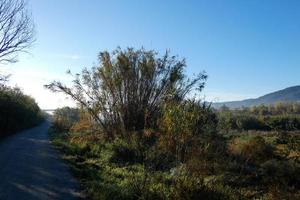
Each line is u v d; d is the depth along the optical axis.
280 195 11.70
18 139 33.69
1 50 26.86
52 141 32.03
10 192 11.94
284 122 14.55
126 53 25.00
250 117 55.59
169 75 24.23
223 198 10.63
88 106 25.48
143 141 19.75
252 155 17.44
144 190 11.01
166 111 13.02
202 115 13.29
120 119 25.03
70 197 11.53
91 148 23.14
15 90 52.00
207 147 13.97
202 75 23.56
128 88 24.78
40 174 15.21
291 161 15.23
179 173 12.39
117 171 15.28
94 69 25.72
